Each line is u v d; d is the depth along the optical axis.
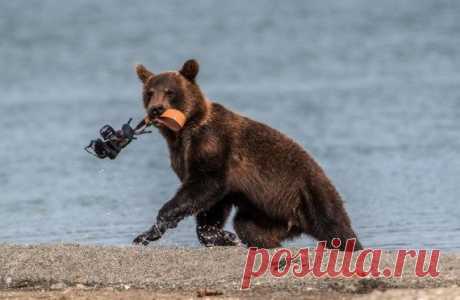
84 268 40.34
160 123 45.12
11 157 82.12
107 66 159.00
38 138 92.12
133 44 193.38
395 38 180.50
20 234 54.06
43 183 70.44
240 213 46.09
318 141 86.19
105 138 43.69
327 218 44.38
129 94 125.00
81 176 72.56
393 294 34.16
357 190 64.31
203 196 45.06
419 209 57.72
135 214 58.66
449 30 187.88
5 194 66.50
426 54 154.88
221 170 45.22
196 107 45.50
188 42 194.62
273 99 115.19
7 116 107.19
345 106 106.50
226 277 38.97
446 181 66.19
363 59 155.12
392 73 136.12
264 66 152.75
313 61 156.00
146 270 40.03
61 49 186.25
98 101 118.62
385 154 78.06
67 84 138.25
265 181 45.22
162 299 35.56
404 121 93.94
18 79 145.00
